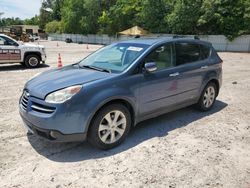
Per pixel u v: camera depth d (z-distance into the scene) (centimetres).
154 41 478
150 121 521
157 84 446
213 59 585
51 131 350
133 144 416
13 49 1212
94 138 377
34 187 304
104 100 372
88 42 5772
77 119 356
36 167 346
